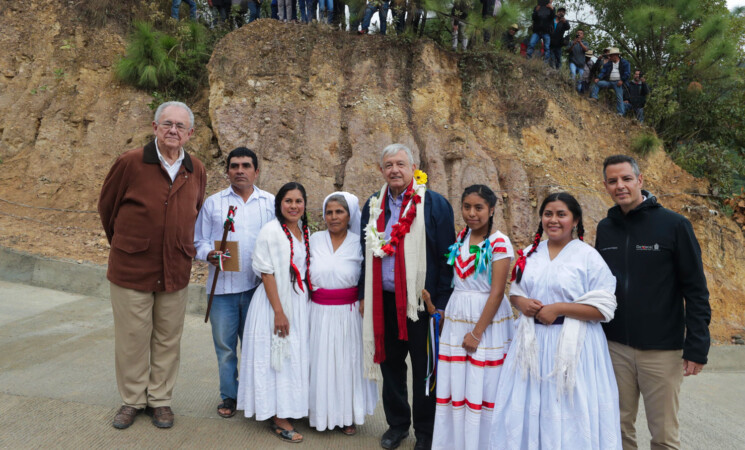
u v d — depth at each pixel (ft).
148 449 10.89
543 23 33.94
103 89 31.53
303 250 12.27
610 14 41.65
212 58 29.68
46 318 19.24
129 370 11.83
